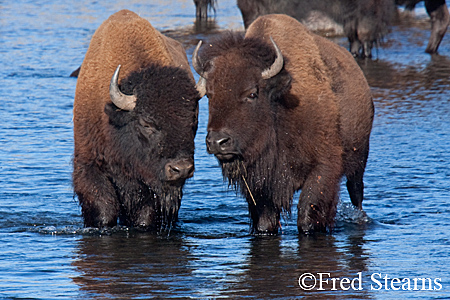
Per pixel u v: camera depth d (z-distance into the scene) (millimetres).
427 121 48000
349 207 31891
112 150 27922
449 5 100938
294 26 29672
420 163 38656
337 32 82062
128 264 24562
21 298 21078
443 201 32531
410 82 60938
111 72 28766
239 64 25953
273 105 27125
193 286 22219
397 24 94000
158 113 26438
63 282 22562
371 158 39875
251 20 72188
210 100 26250
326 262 24781
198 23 96562
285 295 21438
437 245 26688
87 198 28562
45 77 62219
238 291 21781
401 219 30438
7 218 30266
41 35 85375
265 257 25438
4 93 55656
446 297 21312
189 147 26578
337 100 28703
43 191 34031
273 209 29000
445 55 74000
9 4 115750
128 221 29844
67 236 28109
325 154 27938
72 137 44000
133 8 113438
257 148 26578
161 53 30031
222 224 30469
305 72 28078
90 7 113750
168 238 28125
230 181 28625
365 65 69062
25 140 43000
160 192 27875
